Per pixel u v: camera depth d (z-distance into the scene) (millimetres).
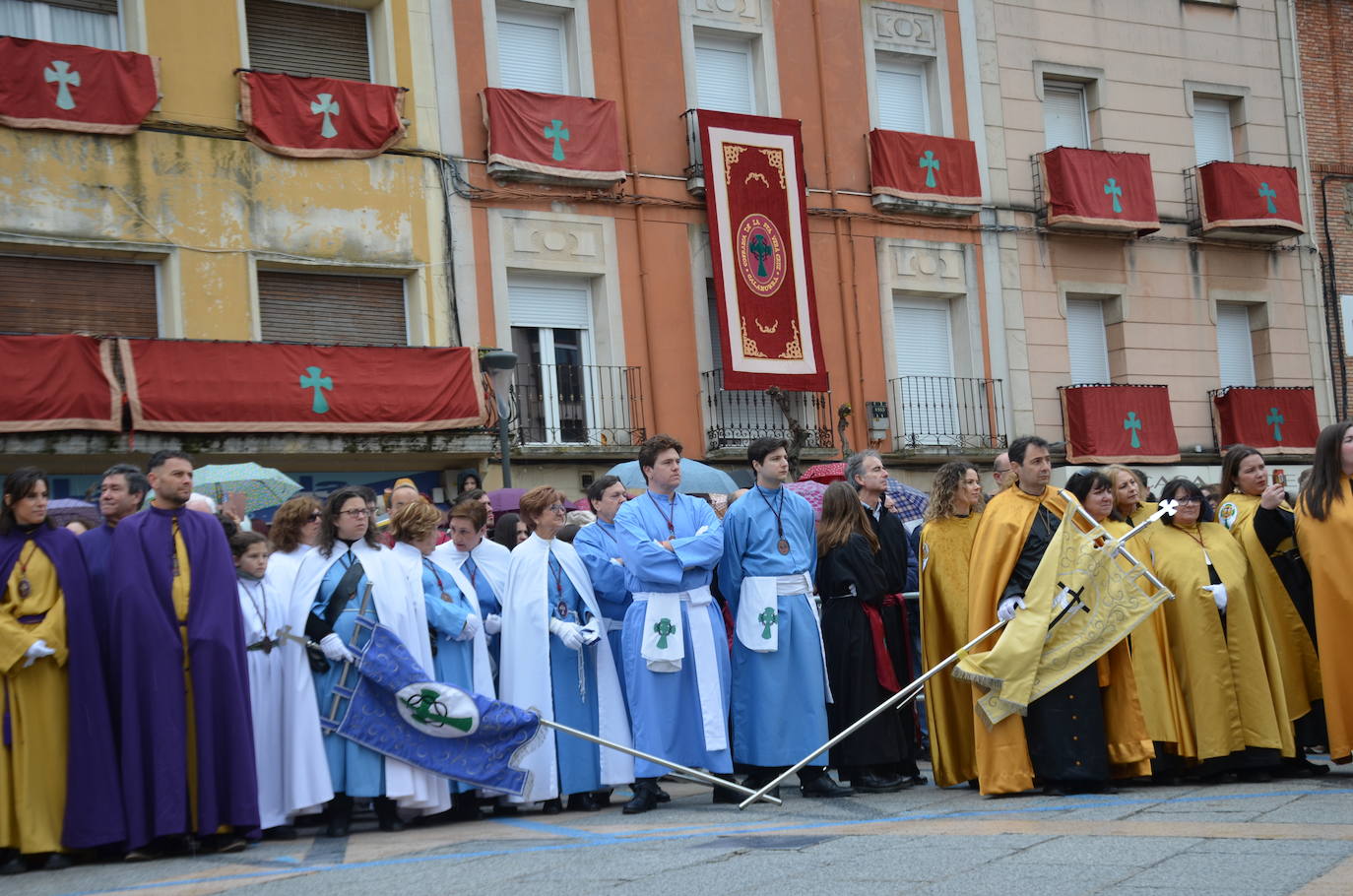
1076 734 8414
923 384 21578
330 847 7770
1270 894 4953
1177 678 9133
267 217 17156
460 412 17484
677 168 20031
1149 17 24016
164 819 7609
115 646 7793
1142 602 8484
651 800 8859
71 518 9414
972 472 9367
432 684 8547
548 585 9211
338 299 17781
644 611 8922
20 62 15852
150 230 16500
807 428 20500
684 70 20234
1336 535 8875
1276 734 8945
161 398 15836
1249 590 9258
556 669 9133
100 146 16297
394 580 8719
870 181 21453
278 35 17812
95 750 7652
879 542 9594
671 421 19625
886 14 21922
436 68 18453
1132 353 23297
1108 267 23266
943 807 8047
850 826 7250
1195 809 7246
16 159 15867
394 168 17953
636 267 19609
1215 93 24484
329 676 8484
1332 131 25578
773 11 21000
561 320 19250
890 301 21422
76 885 6824
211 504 8914
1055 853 5973
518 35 19344
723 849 6566
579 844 7141
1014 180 22656
